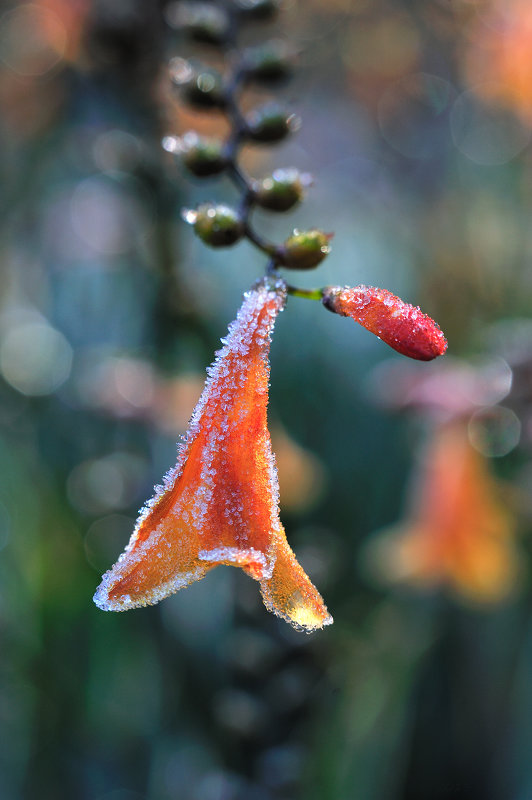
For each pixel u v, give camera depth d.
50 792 0.36
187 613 0.36
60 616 0.38
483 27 0.48
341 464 0.43
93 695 0.38
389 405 0.35
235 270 0.49
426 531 0.35
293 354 0.46
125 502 0.37
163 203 0.32
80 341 0.48
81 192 0.46
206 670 0.35
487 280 0.47
